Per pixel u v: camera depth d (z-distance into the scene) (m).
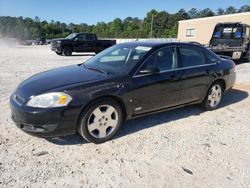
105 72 4.33
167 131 4.56
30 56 18.41
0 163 3.39
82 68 4.76
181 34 36.78
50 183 3.05
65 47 19.42
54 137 3.76
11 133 4.25
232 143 4.20
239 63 14.56
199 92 5.29
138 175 3.27
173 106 4.95
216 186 3.12
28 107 3.61
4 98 6.14
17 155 3.60
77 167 3.38
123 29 105.94
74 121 3.74
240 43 13.95
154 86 4.45
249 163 3.62
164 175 3.29
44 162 3.46
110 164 3.48
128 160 3.59
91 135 3.93
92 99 3.80
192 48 5.24
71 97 3.67
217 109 5.83
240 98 6.80
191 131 4.60
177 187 3.07
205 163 3.59
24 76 9.22
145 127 4.68
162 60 4.70
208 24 31.78
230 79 5.93
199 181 3.20
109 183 3.10
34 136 3.81
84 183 3.08
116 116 4.14
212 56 5.61
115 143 4.05
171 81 4.70
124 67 4.40
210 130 4.68
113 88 3.98
